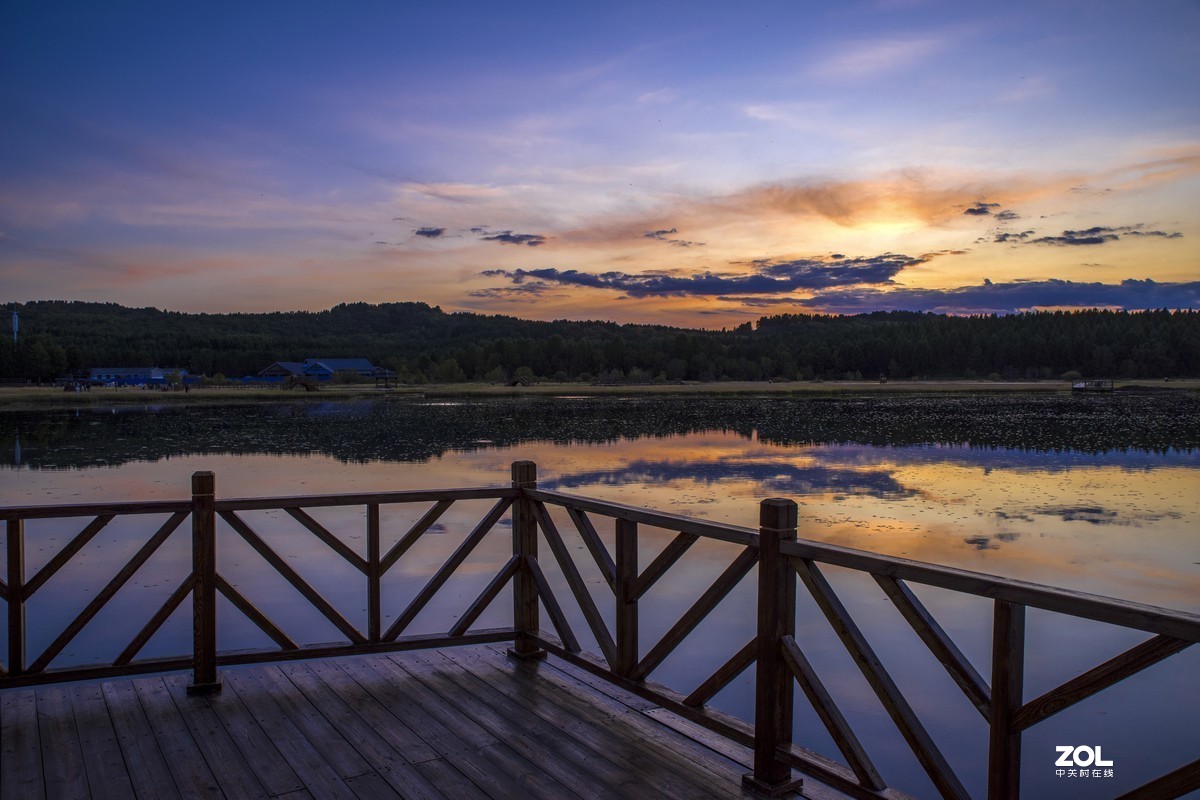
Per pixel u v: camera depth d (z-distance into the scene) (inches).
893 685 108.3
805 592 370.3
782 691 125.1
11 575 158.6
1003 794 93.7
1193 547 485.4
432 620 323.0
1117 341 5442.9
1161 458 966.4
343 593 360.5
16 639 158.2
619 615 158.4
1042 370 5457.7
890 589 105.4
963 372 5748.0
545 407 2260.1
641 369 5802.2
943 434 1326.3
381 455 1003.3
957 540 507.5
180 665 168.2
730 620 323.9
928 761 105.0
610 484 749.3
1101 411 2012.8
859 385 4564.5
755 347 6496.1
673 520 143.4
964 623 328.2
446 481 759.7
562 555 175.5
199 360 6230.3
